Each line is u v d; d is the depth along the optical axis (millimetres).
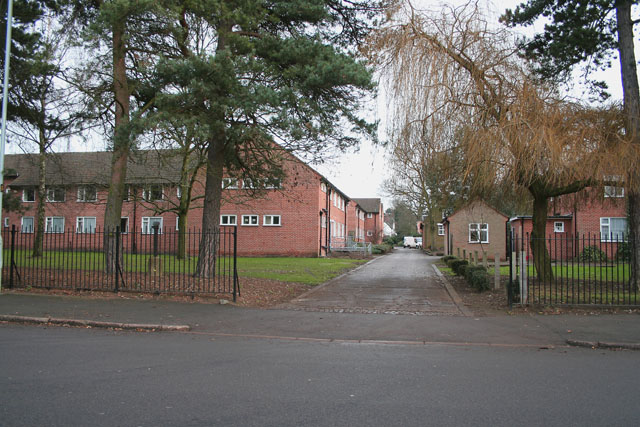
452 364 6102
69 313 9258
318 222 31734
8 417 4059
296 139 11461
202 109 11141
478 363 6168
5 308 9641
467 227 34594
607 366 6039
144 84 11992
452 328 8484
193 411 4254
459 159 11781
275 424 3957
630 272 12242
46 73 11844
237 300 11109
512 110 11070
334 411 4285
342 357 6457
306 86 11359
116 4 9727
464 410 4340
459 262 18859
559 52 12766
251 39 12406
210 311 9914
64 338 7520
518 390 4961
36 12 13156
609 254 27328
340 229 43906
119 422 3971
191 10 11352
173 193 25734
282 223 31828
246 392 4824
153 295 11281
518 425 3982
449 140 11828
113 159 12984
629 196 11641
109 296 11148
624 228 28250
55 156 16594
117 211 13625
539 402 4578
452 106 11969
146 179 23203
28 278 13156
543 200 13164
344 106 12242
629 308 9703
